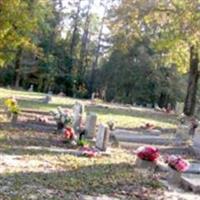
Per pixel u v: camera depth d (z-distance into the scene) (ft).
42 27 174.19
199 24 91.35
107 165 43.06
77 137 55.47
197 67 126.72
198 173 42.93
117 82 201.77
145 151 43.19
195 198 34.32
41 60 199.82
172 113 131.13
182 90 190.29
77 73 215.10
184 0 92.38
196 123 75.77
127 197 31.83
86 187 33.04
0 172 34.65
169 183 38.42
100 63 229.86
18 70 192.65
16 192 29.12
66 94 209.77
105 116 92.27
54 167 39.11
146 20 100.68
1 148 45.16
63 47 217.77
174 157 39.68
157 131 76.64
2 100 96.99
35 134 57.57
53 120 71.72
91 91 214.28
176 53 119.03
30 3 90.99
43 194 29.43
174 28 96.43
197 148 59.98
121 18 104.01
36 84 202.49
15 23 76.02
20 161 40.04
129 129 74.79
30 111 81.66
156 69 191.01
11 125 63.05
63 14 226.79
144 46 192.34
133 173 40.45
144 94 195.31
